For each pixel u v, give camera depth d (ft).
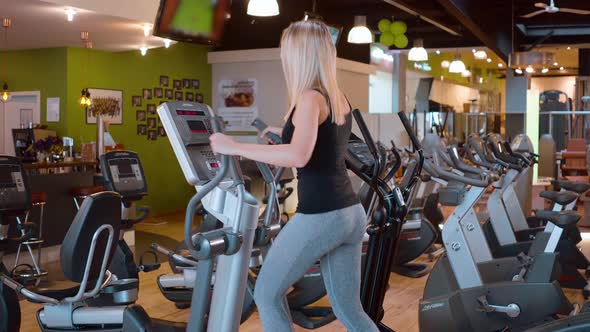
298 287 14.21
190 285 14.55
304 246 8.23
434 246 22.81
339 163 8.38
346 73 39.29
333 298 8.68
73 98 31.35
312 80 8.26
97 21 24.30
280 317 8.42
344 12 38.50
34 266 21.74
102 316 10.70
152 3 24.80
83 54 31.73
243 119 37.47
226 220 8.43
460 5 31.07
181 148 8.53
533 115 38.04
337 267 8.61
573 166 37.60
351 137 10.80
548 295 11.76
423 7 34.88
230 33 37.70
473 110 65.00
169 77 35.91
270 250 8.46
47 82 31.89
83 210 10.35
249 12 22.63
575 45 48.55
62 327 10.85
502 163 16.94
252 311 12.01
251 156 7.69
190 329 8.43
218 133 7.69
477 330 12.08
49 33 27.12
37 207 23.02
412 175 10.44
